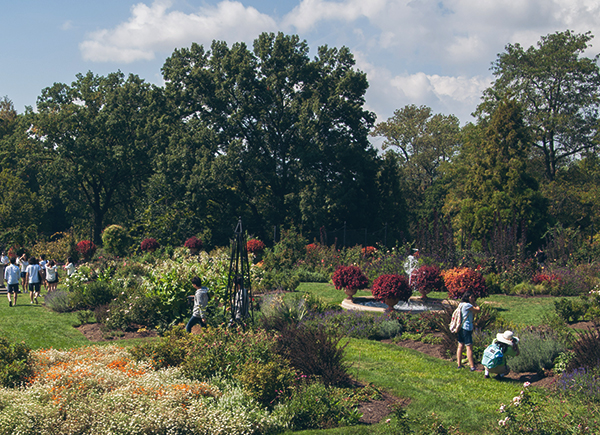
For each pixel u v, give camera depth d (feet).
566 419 19.95
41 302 53.21
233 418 20.39
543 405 22.31
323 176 136.46
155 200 120.06
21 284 70.79
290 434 20.31
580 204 135.85
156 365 26.48
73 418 19.01
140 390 21.53
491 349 29.27
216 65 135.64
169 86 135.33
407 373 29.91
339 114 134.00
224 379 24.79
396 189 140.05
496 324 38.04
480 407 23.86
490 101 145.18
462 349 31.60
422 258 68.08
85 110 138.21
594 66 134.51
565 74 136.67
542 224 99.96
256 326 33.88
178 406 20.35
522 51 141.69
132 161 142.41
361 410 23.44
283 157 136.05
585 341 28.35
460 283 45.98
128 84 148.05
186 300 41.29
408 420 20.49
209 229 125.59
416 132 205.77
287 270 77.15
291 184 137.59
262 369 23.98
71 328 40.27
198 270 44.70
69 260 57.62
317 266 82.43
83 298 48.06
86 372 23.57
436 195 182.09
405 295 44.73
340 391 24.80
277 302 42.27
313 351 27.22
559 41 138.72
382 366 31.42
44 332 38.19
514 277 64.90
